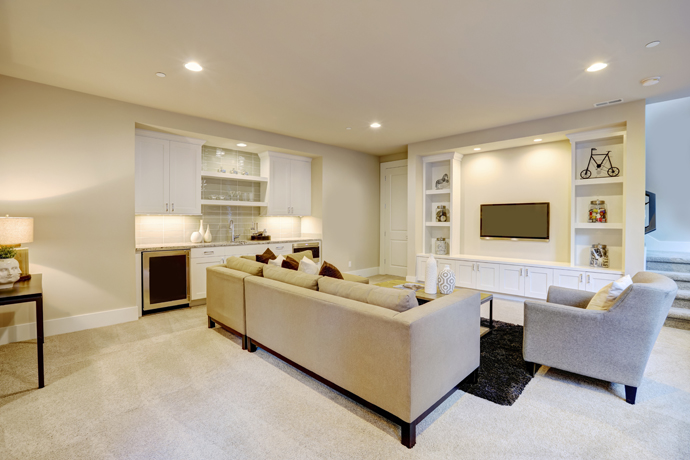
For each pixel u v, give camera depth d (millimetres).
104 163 3521
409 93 3361
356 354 1924
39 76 2990
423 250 5633
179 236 4703
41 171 3174
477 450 1668
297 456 1628
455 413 1989
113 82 3107
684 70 2844
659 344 3018
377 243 6879
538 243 4820
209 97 3480
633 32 2256
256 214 5520
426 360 1772
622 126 3834
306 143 5449
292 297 2357
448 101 3592
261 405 2072
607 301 2275
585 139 4121
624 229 3725
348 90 3285
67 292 3338
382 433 1811
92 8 1982
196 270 4266
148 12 2029
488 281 4824
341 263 6137
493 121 4336
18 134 3057
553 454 1638
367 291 2051
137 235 4340
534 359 2391
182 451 1658
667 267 4254
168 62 2695
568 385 2322
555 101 3598
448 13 2051
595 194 4270
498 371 2523
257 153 5473
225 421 1907
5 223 2586
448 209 5629
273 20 2125
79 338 3172
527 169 4898
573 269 4121
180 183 4328
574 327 2230
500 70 2846
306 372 2301
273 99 3535
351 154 6234
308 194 5891
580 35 2297
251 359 2734
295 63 2715
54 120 3229
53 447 1681
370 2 1944
